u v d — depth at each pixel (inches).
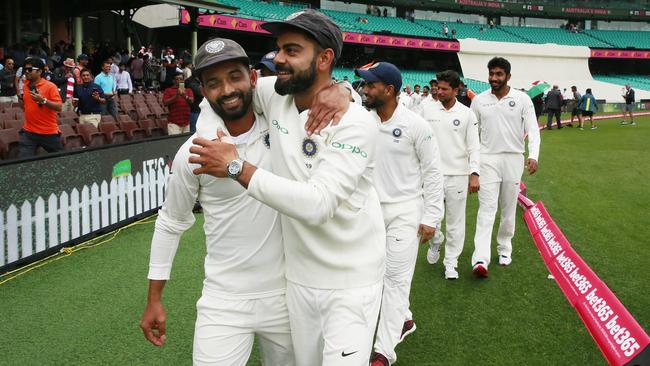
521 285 189.6
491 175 200.5
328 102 77.7
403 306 135.6
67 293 173.9
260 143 85.7
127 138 427.5
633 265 210.5
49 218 209.3
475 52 1514.5
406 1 1614.2
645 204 322.0
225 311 87.5
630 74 1827.0
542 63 1582.2
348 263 83.4
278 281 88.5
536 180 400.8
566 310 167.2
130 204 261.0
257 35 1194.6
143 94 597.9
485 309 168.2
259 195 72.2
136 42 829.2
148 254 215.2
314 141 78.5
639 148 585.6
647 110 1405.0
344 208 82.0
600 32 1888.5
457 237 195.5
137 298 171.0
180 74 388.2
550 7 1809.8
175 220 89.3
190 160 73.6
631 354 107.0
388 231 140.3
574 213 299.4
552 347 142.5
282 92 78.9
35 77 284.7
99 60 674.8
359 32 1326.3
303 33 76.2
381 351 129.6
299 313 86.4
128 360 132.6
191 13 705.6
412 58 1574.8
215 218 86.4
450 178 191.6
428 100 195.6
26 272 192.1
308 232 81.9
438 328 154.5
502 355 138.0
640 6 1927.9
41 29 795.4
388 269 137.4
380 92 135.9
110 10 764.6
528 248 237.1
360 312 83.8
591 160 499.2
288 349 93.4
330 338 83.4
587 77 1611.7
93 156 233.1
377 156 140.4
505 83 197.2
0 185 186.9
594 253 226.7
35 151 293.0
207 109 86.0
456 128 187.9
